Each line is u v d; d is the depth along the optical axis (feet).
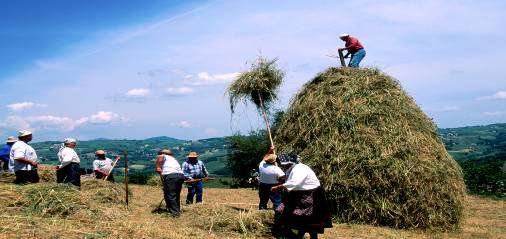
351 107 38.06
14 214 25.75
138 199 46.85
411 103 40.42
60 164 38.37
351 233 31.68
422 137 37.76
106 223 25.68
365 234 31.48
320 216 25.39
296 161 26.35
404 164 35.91
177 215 32.40
